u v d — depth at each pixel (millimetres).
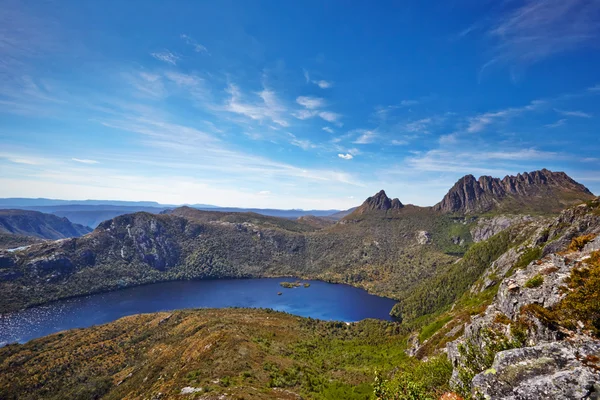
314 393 80062
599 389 11898
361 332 197000
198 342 123000
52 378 144500
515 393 13430
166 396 74812
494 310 36719
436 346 79000
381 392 19797
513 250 164625
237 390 68750
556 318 23125
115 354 165625
